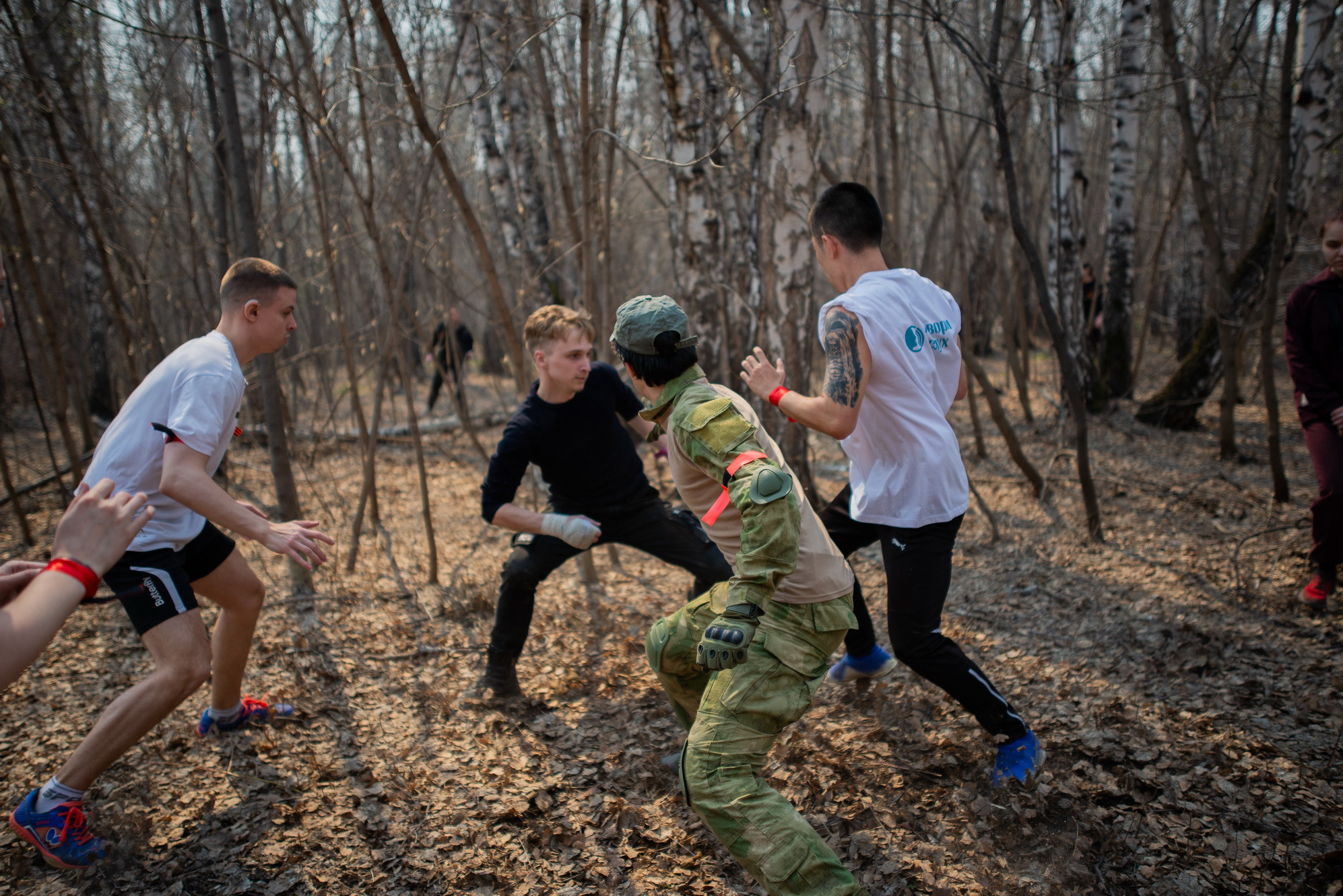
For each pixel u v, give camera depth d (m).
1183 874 2.10
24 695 3.20
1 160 4.45
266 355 4.05
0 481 6.76
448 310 5.66
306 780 2.66
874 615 3.88
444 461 7.45
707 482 2.04
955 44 4.13
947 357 2.60
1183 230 10.49
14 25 3.98
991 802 2.42
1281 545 4.43
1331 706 2.78
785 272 4.68
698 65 5.92
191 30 5.38
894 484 2.48
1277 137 4.67
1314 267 6.88
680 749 2.77
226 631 2.75
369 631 3.81
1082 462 4.65
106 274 4.70
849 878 1.73
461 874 2.22
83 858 2.27
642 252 13.76
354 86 4.20
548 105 4.63
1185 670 3.13
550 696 3.18
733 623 1.74
